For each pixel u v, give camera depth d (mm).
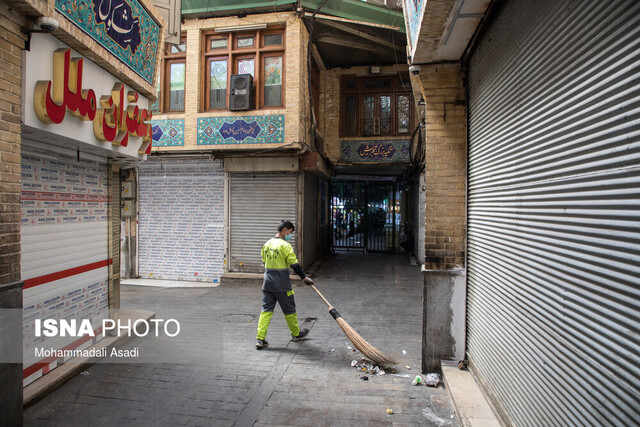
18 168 2898
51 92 3209
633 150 1494
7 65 2805
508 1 2885
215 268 9148
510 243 2781
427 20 3328
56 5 3180
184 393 3662
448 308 4027
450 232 4059
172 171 9312
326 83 11633
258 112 8539
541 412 2221
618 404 1553
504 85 2967
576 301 1886
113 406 3422
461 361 3928
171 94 9164
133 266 9500
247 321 5984
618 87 1592
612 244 1617
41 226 3807
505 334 2848
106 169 4930
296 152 8453
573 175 1933
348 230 14375
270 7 8430
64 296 4117
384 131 11586
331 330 5551
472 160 3891
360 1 8250
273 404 3469
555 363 2074
